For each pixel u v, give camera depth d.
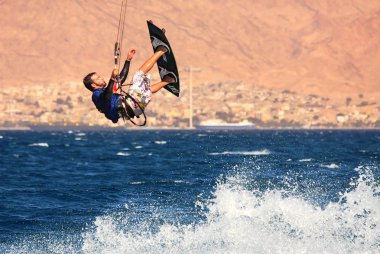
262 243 51.84
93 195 105.62
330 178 120.06
